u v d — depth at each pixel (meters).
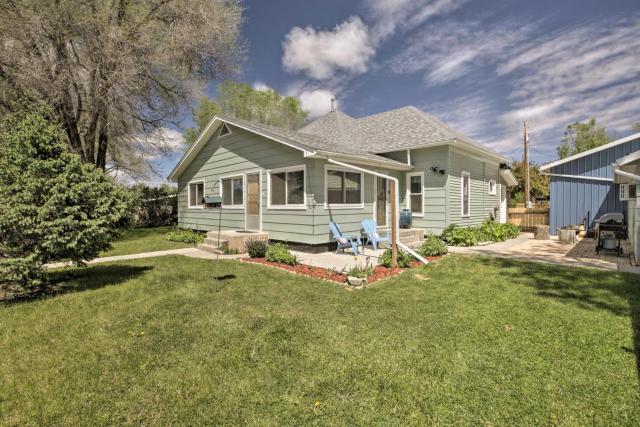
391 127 13.30
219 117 11.62
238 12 13.77
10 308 4.49
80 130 14.61
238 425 2.25
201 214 13.77
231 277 6.22
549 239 12.06
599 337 3.47
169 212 20.95
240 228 11.53
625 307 4.32
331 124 14.32
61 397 2.54
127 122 14.42
